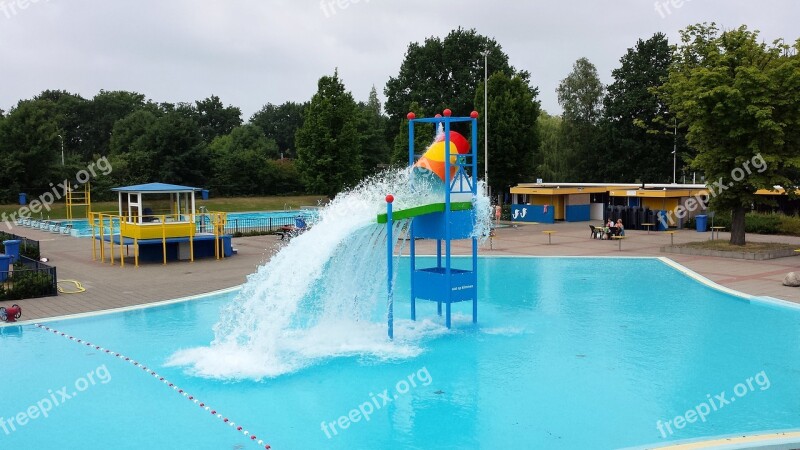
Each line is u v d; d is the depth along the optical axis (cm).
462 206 1355
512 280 2028
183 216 2603
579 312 1552
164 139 6419
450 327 1390
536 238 3203
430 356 1187
